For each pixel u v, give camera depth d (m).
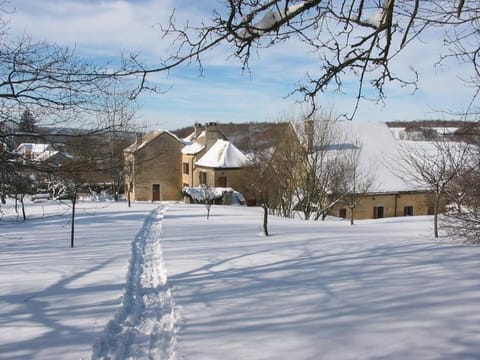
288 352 4.76
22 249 12.93
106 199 38.12
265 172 29.16
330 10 3.09
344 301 6.45
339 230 17.31
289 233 15.75
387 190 29.88
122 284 8.26
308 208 27.41
